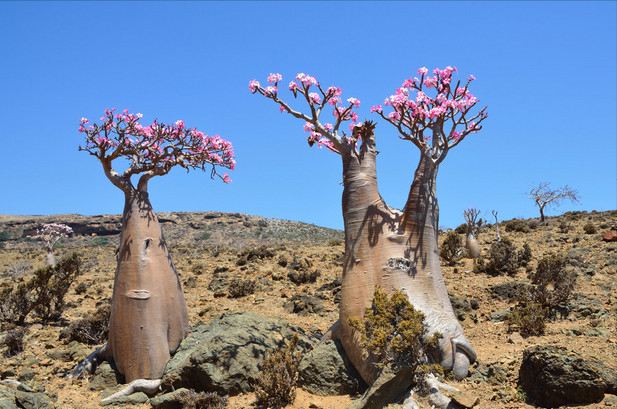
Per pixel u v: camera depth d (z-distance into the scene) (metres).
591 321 11.48
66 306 16.83
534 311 11.64
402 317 9.05
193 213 126.94
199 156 11.50
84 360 11.37
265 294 16.47
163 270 11.04
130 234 10.92
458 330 9.35
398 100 9.70
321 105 10.20
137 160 11.25
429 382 8.55
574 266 16.52
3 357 12.25
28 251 47.12
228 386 9.83
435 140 10.00
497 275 16.38
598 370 7.85
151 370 10.49
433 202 9.97
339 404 9.02
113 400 9.91
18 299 14.84
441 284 9.80
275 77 10.05
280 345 10.84
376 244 9.80
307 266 19.67
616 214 28.08
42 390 9.89
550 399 7.88
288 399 9.20
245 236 110.81
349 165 10.23
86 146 10.87
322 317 14.02
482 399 8.34
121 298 10.75
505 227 26.97
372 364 9.09
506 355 9.73
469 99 9.88
